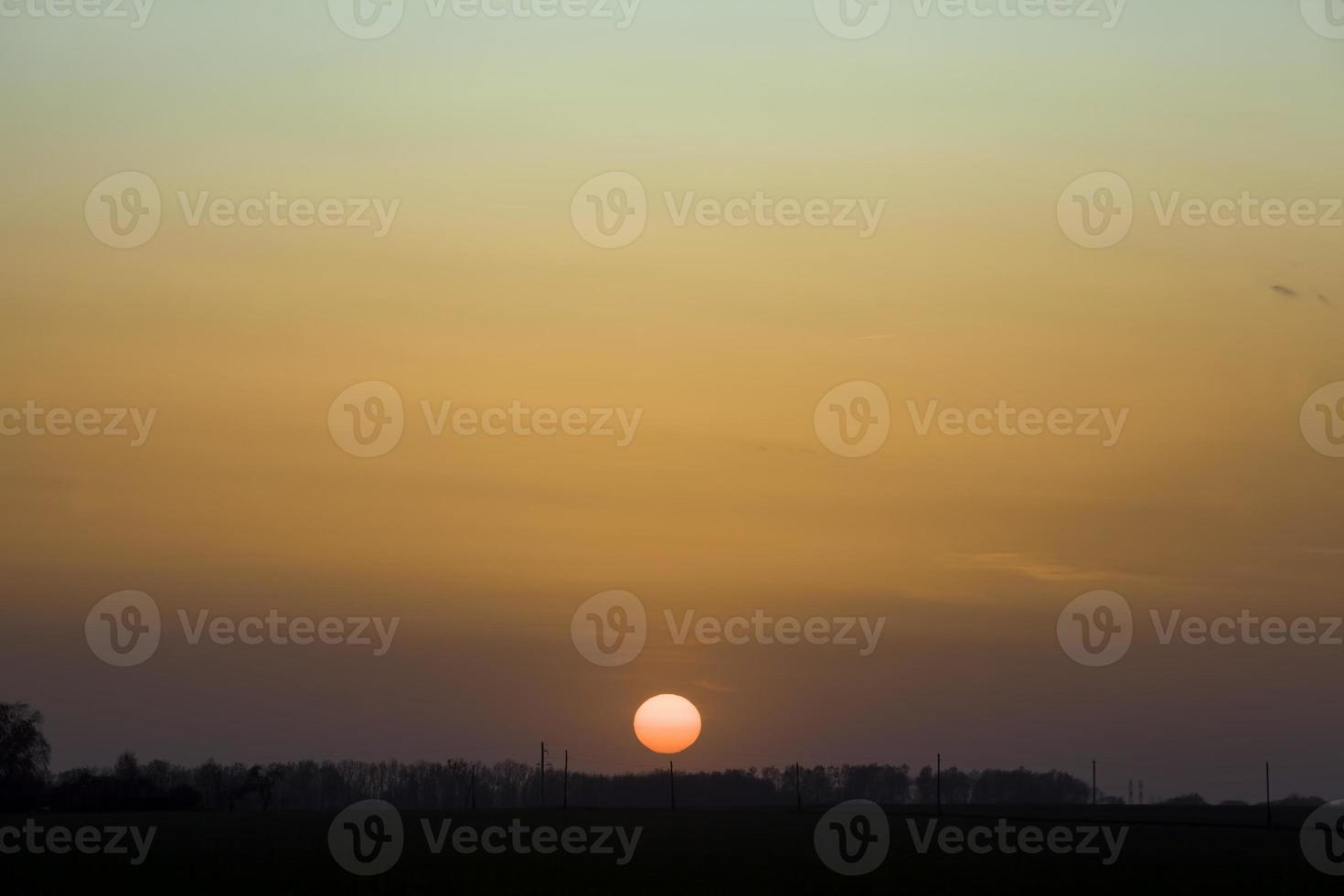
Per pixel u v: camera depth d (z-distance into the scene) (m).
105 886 68.06
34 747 172.62
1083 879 72.38
